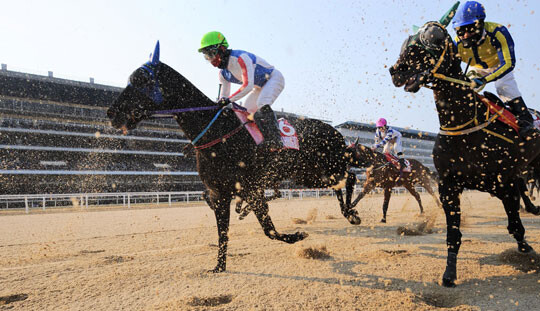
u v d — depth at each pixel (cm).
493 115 284
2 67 2791
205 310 221
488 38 292
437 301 242
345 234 519
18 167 2567
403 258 342
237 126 324
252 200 350
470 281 273
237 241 471
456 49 279
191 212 1107
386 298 238
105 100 3106
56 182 2616
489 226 573
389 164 691
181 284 275
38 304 239
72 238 540
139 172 2945
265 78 359
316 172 470
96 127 2984
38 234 598
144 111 299
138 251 422
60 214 1097
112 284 279
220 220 315
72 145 2861
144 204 1683
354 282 272
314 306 226
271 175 378
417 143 4847
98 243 486
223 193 316
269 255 372
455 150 285
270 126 340
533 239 422
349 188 556
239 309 222
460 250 371
